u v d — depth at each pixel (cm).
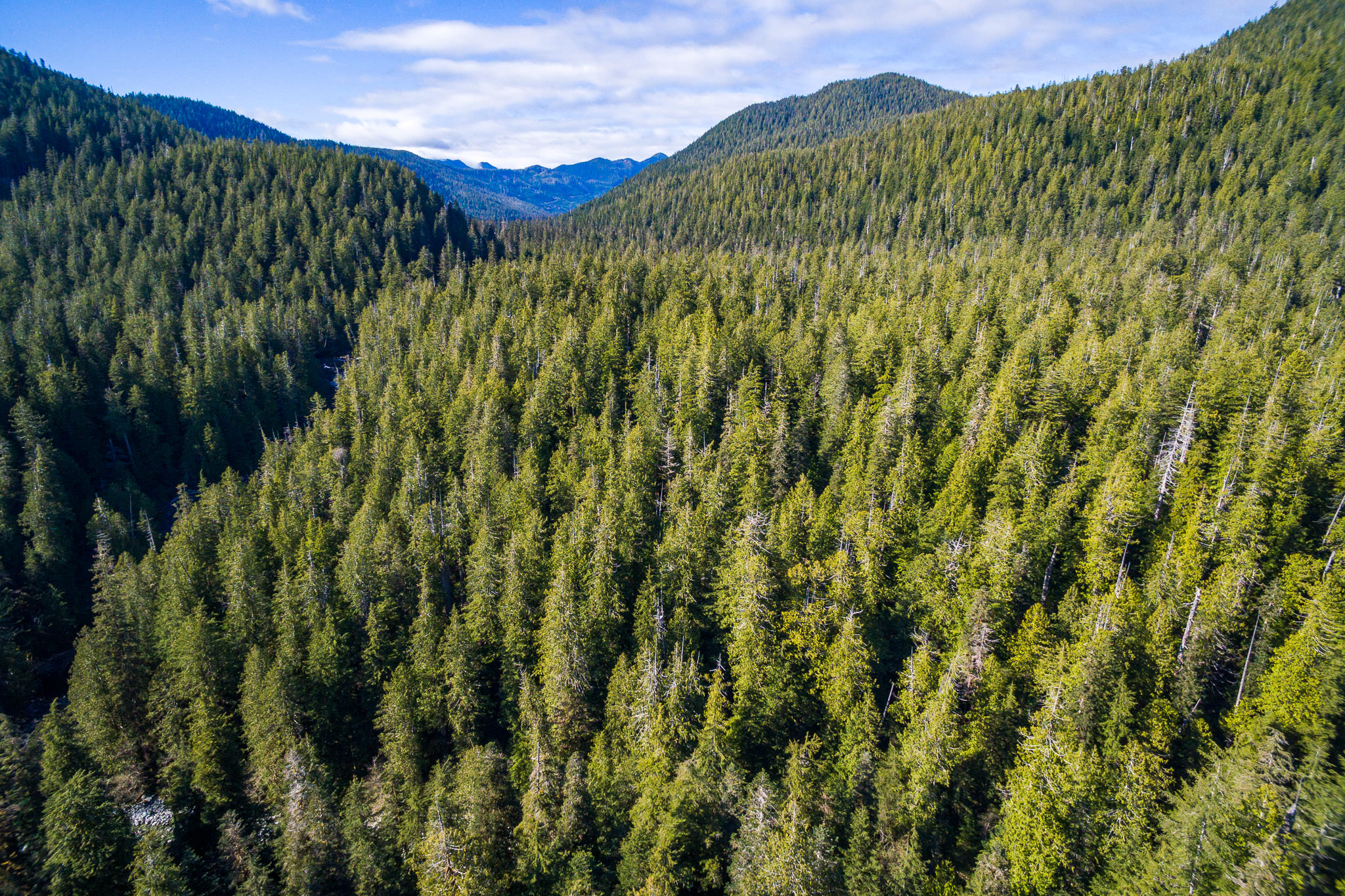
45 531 8812
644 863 4356
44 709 7575
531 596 6425
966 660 4828
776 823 4125
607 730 5338
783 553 6219
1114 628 4706
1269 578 5697
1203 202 18850
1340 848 3362
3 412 11269
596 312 14112
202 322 15500
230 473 10088
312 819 4641
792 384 10350
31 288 16312
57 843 4497
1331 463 6550
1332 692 4291
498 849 4669
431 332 14812
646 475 8700
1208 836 3569
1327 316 11756
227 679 6038
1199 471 6575
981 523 6278
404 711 5462
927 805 4388
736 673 5372
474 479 8706
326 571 7338
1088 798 4100
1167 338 9406
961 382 9150
